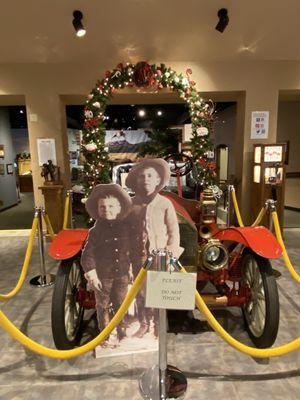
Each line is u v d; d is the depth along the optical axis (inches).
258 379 72.2
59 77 195.0
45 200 190.2
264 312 83.4
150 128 415.2
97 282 78.4
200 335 89.4
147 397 66.8
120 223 76.1
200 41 181.5
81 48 184.2
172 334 89.8
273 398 66.6
